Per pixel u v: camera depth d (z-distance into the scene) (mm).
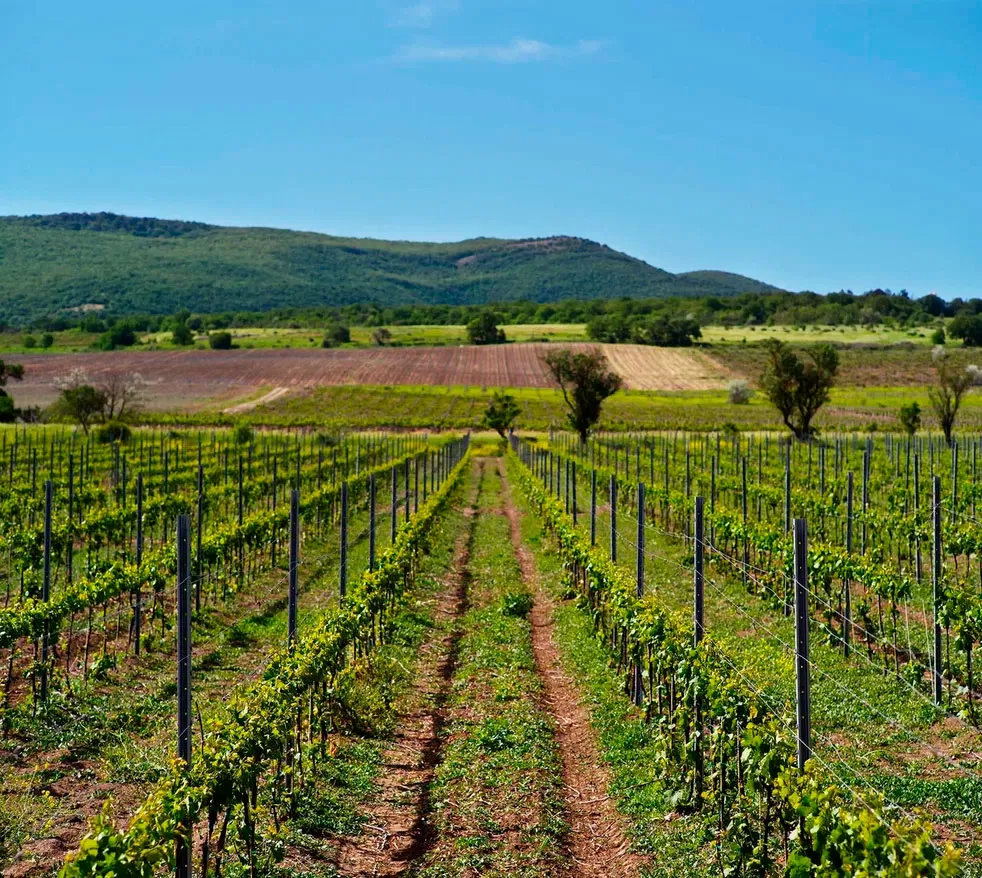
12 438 56531
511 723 11234
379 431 77938
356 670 11812
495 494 43125
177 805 6613
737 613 16641
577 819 8898
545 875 7672
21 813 8445
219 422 77125
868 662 13328
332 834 8438
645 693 11547
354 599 12922
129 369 115062
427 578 20828
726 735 8273
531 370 117312
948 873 5340
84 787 9273
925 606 16797
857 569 14547
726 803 8328
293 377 110000
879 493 31516
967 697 11656
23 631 11773
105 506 26625
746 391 91625
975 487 25859
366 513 32125
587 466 36750
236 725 7945
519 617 17203
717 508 22266
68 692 11945
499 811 8844
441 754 10523
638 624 11438
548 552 24188
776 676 12078
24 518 24984
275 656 9891
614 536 15945
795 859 6398
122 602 17031
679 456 47344
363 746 10570
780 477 32781
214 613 17016
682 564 21422
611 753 10211
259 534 20609
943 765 9648
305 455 47656
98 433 53906
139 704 11750
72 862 5938
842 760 9672
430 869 7738
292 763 8984
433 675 13680
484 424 77375
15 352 140000
